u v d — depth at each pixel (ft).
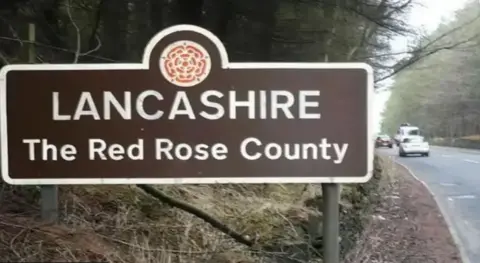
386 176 48.65
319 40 27.99
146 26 25.88
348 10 27.17
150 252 12.95
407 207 36.91
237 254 15.48
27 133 10.39
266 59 28.04
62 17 22.80
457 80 186.80
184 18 26.30
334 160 10.38
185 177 10.41
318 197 23.68
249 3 26.45
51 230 10.61
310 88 10.41
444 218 33.94
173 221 15.48
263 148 10.41
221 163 10.41
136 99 10.43
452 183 54.24
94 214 13.76
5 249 9.73
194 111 10.45
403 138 109.19
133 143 10.43
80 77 10.43
